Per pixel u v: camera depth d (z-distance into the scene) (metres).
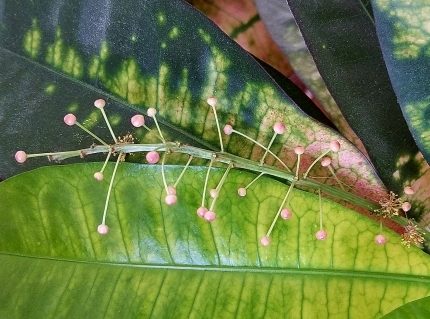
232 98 0.20
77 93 0.20
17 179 0.19
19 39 0.20
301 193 0.19
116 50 0.20
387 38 0.16
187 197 0.19
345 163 0.20
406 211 0.19
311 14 0.19
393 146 0.20
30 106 0.20
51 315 0.19
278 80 0.23
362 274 0.18
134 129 0.20
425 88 0.17
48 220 0.19
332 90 0.20
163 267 0.19
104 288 0.19
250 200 0.19
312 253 0.19
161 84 0.20
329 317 0.18
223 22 0.25
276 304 0.18
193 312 0.19
